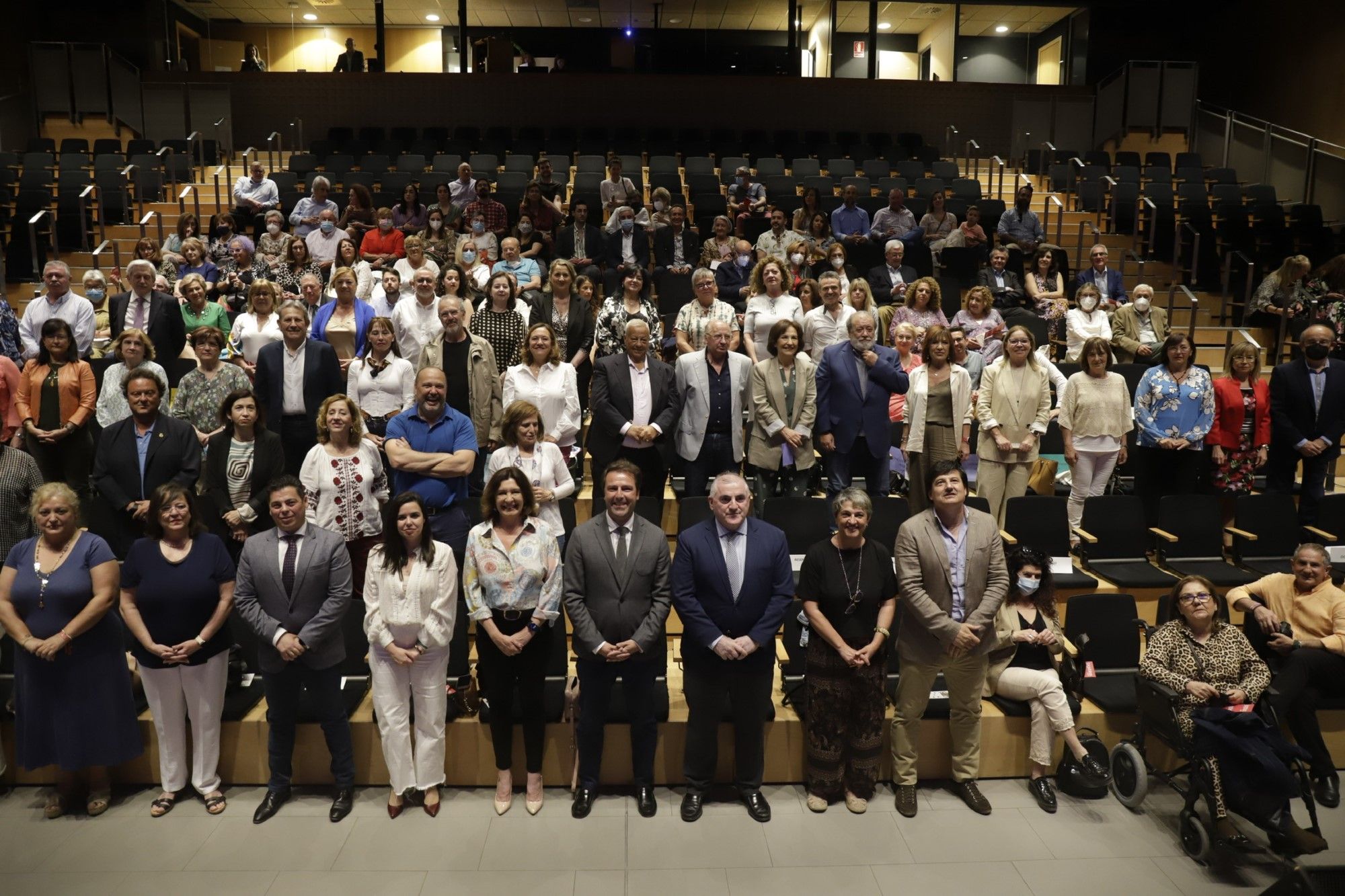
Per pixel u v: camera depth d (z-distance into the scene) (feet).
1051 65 59.57
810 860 12.76
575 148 46.26
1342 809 14.35
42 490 13.35
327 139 46.96
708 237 35.22
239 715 14.46
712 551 13.42
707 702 13.57
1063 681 14.93
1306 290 26.11
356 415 15.51
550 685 15.19
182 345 22.21
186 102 46.60
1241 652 13.89
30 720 13.43
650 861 12.70
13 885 12.16
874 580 13.60
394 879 12.30
